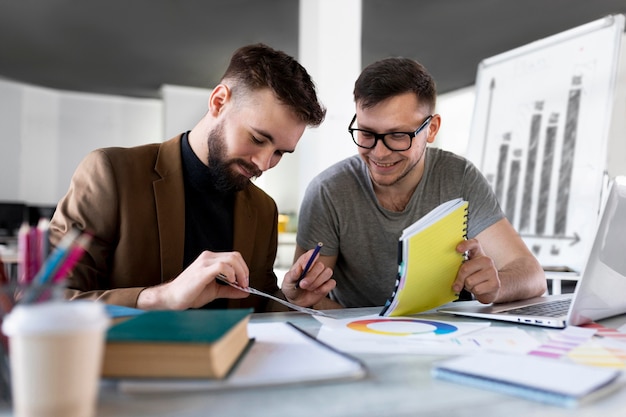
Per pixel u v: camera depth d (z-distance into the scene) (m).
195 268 0.83
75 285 1.01
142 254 1.13
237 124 1.06
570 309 0.79
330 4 3.36
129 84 5.98
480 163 3.17
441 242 0.91
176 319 0.55
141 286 1.13
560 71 2.83
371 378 0.51
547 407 0.43
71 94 6.27
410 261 0.86
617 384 0.49
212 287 0.91
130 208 1.11
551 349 0.64
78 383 0.36
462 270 0.98
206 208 1.23
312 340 0.63
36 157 6.05
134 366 0.46
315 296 1.10
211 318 0.55
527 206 2.87
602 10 4.00
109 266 1.12
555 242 2.70
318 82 3.33
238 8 3.96
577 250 2.59
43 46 4.82
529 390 0.45
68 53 5.00
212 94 1.12
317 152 3.31
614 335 0.74
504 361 0.54
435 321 0.86
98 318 0.38
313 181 1.51
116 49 4.90
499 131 3.10
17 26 4.38
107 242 1.10
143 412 0.40
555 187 2.76
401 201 1.45
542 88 2.91
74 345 0.36
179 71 5.54
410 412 0.41
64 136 6.22
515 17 4.11
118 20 4.24
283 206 6.29
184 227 1.16
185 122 6.13
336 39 3.37
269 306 1.17
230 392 0.45
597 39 2.69
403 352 0.62
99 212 1.09
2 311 0.44
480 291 0.98
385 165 1.29
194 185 1.21
